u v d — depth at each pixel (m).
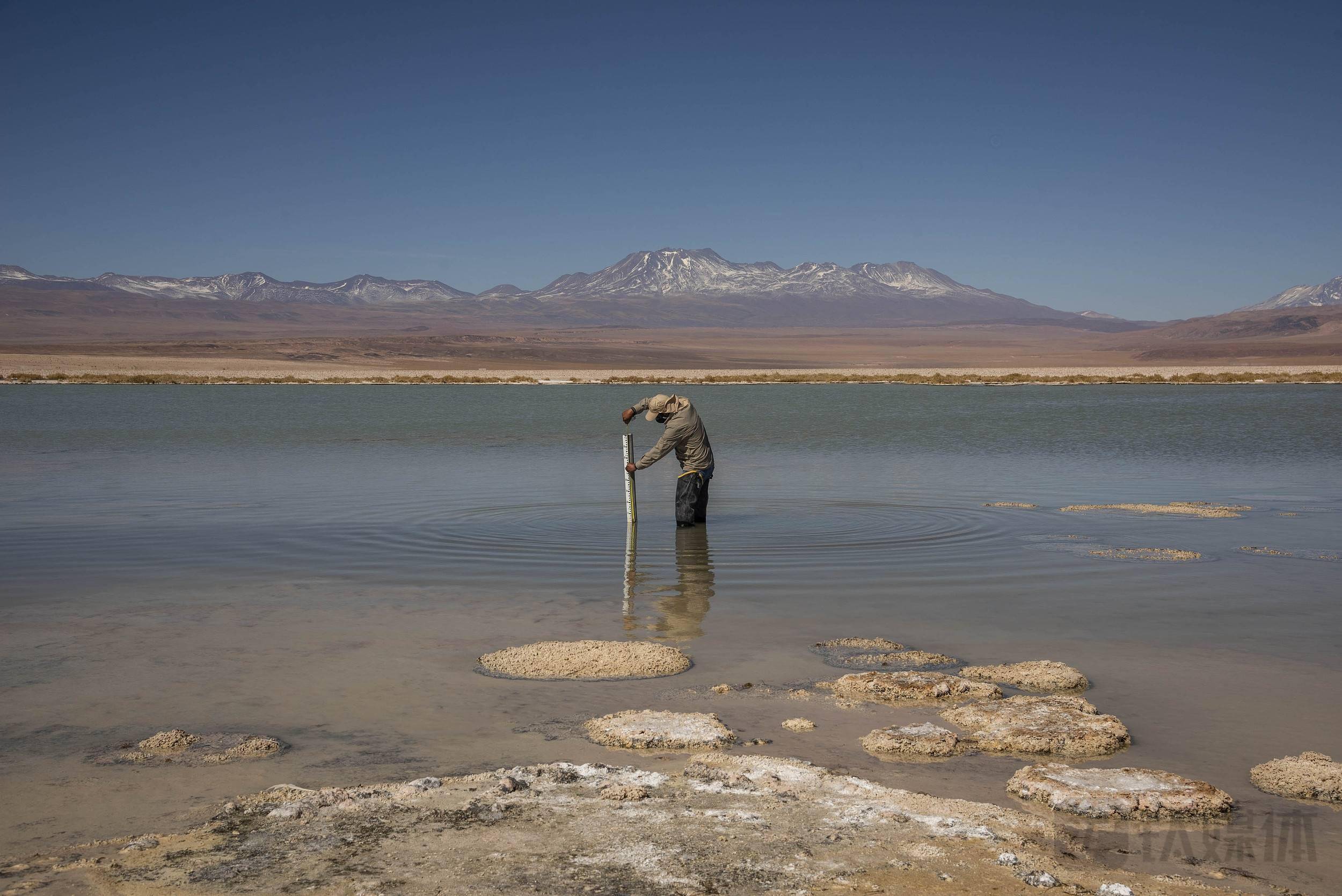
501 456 22.80
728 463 21.20
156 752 5.52
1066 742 5.52
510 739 5.69
